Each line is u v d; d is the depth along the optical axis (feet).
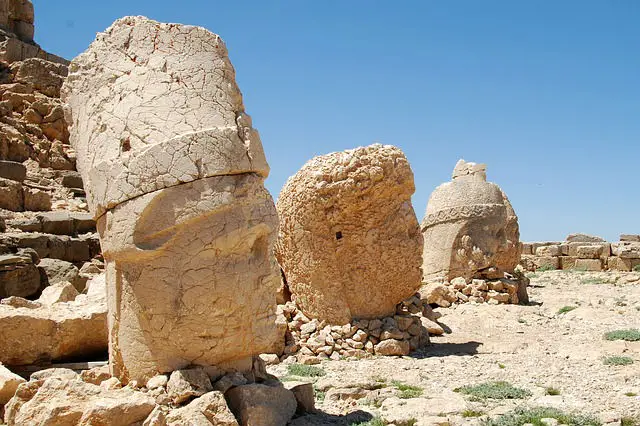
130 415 15.87
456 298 46.16
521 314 42.24
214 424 16.28
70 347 23.21
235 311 17.81
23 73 64.34
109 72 18.81
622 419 19.60
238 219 17.76
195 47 18.97
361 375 26.78
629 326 38.45
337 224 32.53
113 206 17.85
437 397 22.44
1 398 17.87
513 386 24.23
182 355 17.54
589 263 74.59
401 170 32.53
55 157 59.00
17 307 24.02
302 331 32.04
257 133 19.01
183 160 17.42
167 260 17.49
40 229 43.32
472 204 48.19
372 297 32.53
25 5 70.69
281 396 18.54
